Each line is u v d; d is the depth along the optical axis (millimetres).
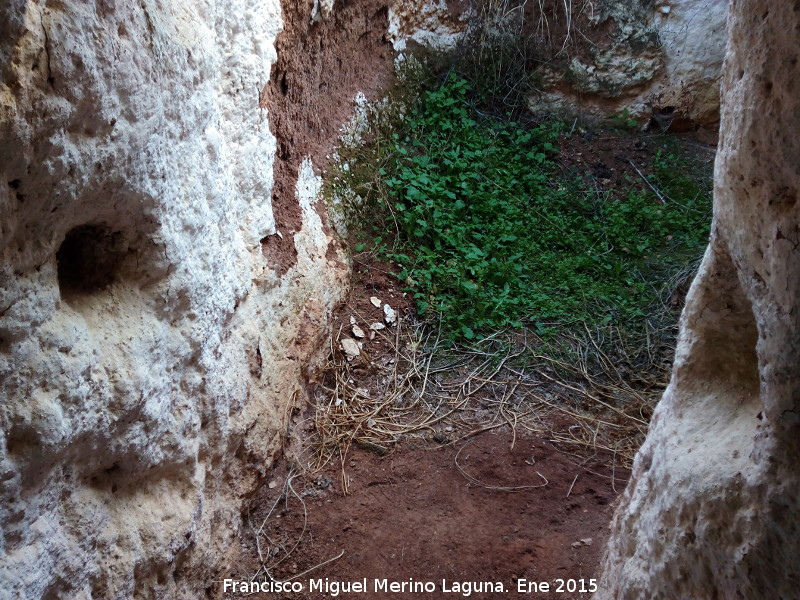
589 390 4176
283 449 3537
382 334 4387
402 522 3287
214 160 2746
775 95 1298
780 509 1312
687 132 6461
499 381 4207
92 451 2094
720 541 1462
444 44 6059
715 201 1669
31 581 1810
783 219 1302
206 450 2791
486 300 4625
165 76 2211
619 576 1990
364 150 4965
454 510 3359
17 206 1711
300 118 4172
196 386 2652
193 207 2525
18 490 1785
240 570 3035
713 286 1761
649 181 5883
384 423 3873
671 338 4520
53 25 1656
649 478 1889
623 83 6355
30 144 1656
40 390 1834
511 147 5930
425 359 4305
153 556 2375
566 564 3057
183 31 2354
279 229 3730
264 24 3242
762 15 1326
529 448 3762
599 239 5324
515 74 6305
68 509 2037
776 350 1321
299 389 3711
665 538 1679
